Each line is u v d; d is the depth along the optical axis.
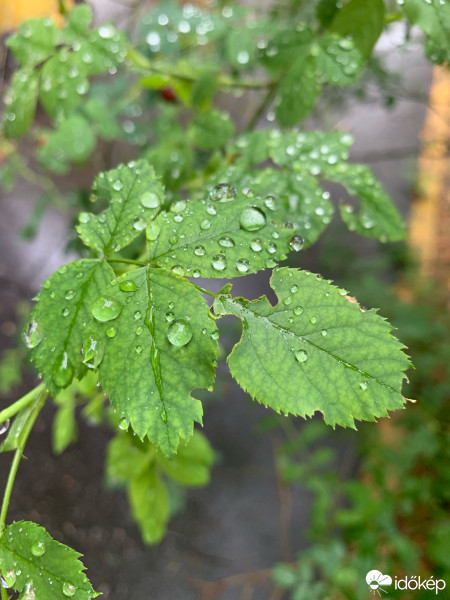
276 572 0.26
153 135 0.30
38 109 0.35
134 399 0.08
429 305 0.43
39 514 0.38
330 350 0.08
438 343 0.36
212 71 0.19
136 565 0.38
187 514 0.41
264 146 0.14
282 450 0.35
